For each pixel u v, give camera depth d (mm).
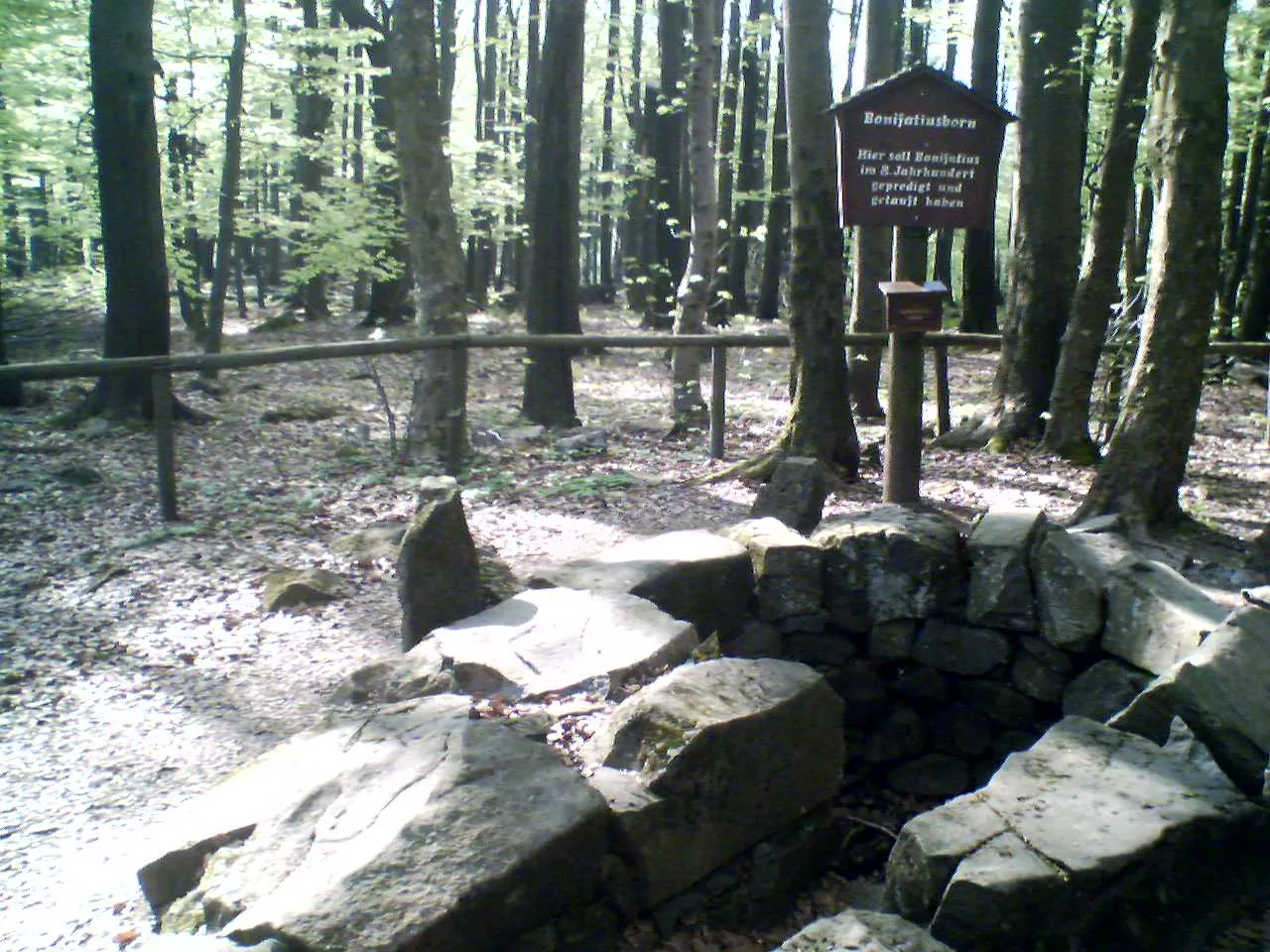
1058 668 4523
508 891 2676
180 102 15227
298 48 15766
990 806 2826
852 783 4992
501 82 23422
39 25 13570
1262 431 10758
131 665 4934
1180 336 6086
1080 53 9242
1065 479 8203
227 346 17922
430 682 4012
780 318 22312
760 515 5973
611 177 19297
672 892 3174
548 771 3033
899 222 5617
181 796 3801
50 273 16828
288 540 6801
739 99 22469
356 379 14977
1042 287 9383
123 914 3137
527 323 11344
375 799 2949
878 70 10266
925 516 5070
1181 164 5883
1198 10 5641
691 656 4211
